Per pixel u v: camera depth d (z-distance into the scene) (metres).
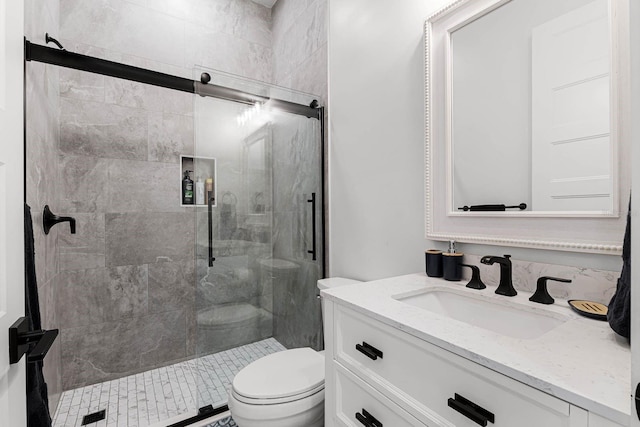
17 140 0.69
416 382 0.76
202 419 1.71
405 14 1.47
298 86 2.41
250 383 1.25
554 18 0.97
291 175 2.29
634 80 0.38
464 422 0.66
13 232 0.67
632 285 0.39
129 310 2.18
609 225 0.86
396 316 0.83
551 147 0.98
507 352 0.62
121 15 2.18
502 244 1.08
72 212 2.00
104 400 1.88
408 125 1.45
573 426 0.48
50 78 1.73
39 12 1.55
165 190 2.31
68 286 1.99
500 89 1.11
